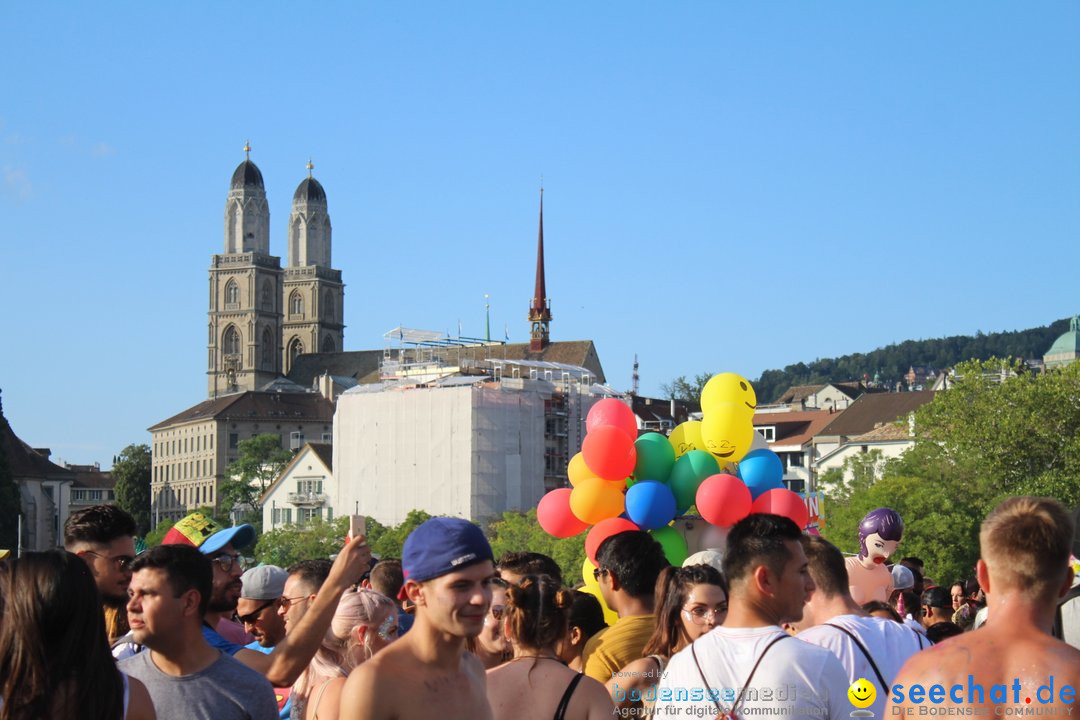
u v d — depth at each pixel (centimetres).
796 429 16788
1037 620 765
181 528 1264
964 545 8669
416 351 18750
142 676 901
